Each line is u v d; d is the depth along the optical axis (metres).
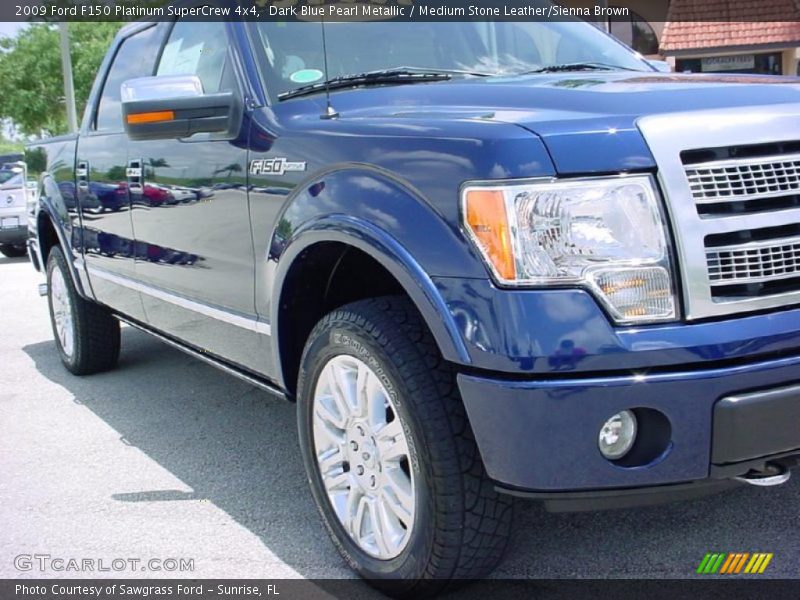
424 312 2.36
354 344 2.63
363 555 2.79
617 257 2.19
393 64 3.54
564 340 2.15
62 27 19.44
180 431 4.50
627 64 3.86
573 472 2.22
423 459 2.44
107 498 3.67
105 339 5.53
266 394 5.07
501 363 2.20
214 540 3.23
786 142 2.35
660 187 2.22
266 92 3.30
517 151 2.23
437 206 2.35
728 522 3.14
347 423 2.79
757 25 16.73
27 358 6.39
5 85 29.92
